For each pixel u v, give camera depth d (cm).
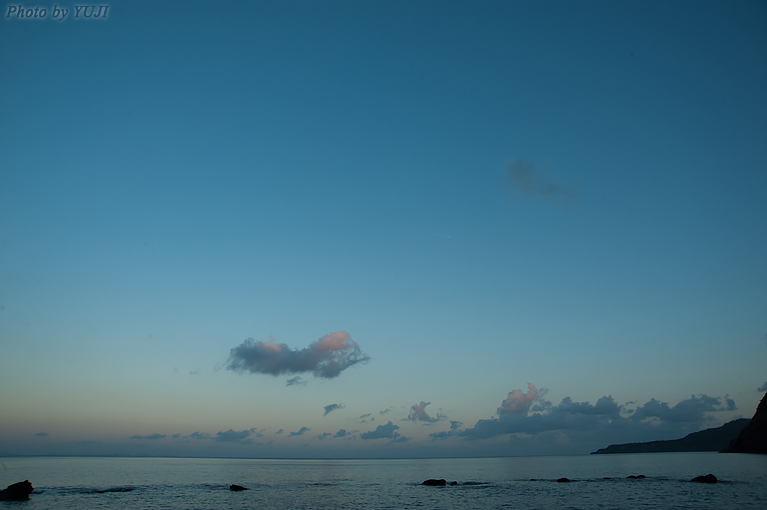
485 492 8075
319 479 11981
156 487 8775
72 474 12538
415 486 9475
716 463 14100
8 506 6122
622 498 6669
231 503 6550
